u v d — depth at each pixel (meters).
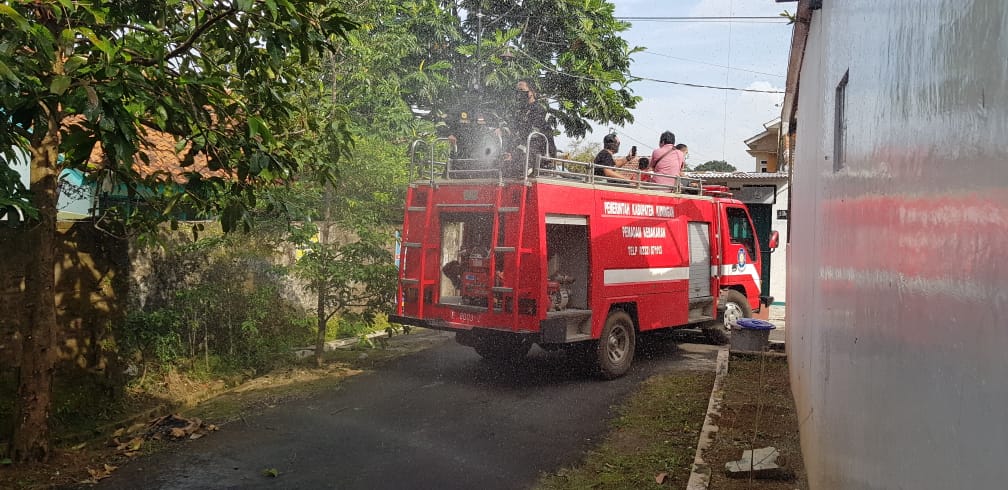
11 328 6.26
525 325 8.34
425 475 5.59
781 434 6.46
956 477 1.45
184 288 8.72
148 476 5.50
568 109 16.59
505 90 15.73
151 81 4.95
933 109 1.71
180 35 5.58
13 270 6.29
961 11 1.49
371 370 9.54
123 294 7.70
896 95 2.14
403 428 6.88
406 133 13.78
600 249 9.05
